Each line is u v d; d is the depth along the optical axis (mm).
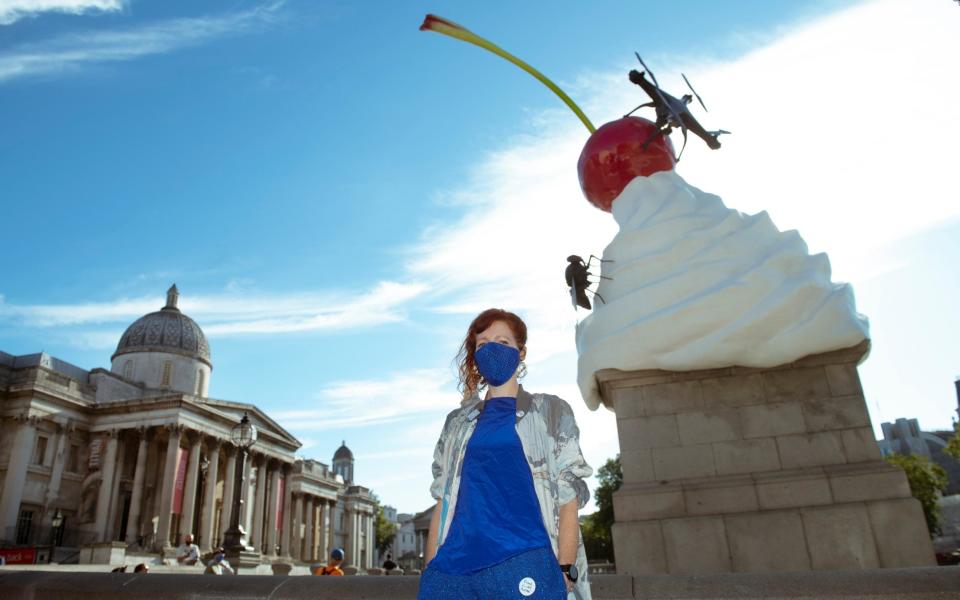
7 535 50875
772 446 8109
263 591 4980
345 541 110750
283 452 77500
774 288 8320
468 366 3492
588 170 10297
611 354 8680
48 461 56094
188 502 59312
